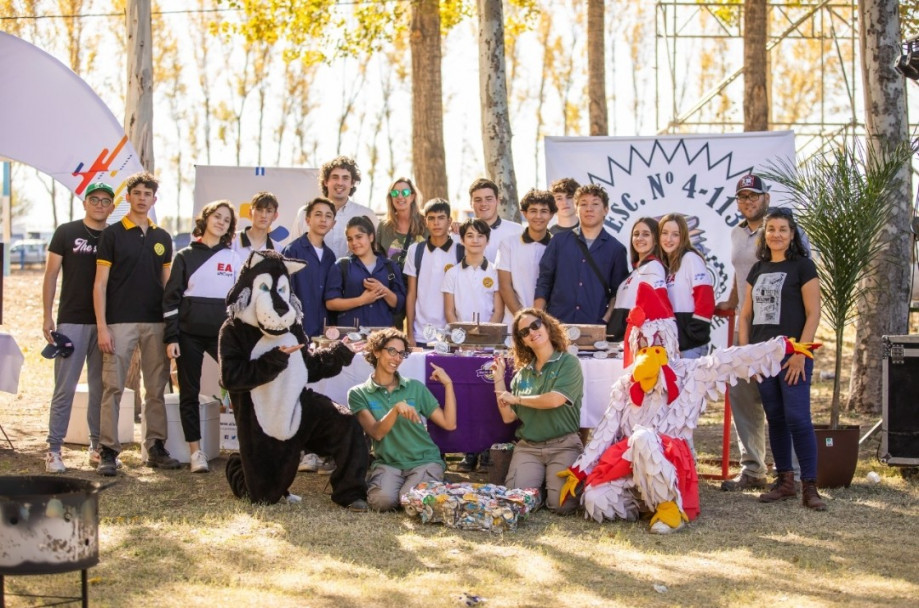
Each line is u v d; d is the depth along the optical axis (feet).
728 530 20.11
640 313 21.67
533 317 21.85
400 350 22.04
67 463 25.99
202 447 26.40
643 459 20.11
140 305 25.00
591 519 21.03
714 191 33.24
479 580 16.70
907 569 17.51
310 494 23.11
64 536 13.46
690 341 23.26
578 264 25.02
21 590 15.93
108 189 25.23
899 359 24.99
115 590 15.96
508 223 28.48
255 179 36.17
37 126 31.17
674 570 17.38
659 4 66.08
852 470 23.80
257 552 18.13
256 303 20.97
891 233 31.58
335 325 26.16
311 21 51.96
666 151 33.45
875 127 30.73
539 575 17.03
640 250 23.88
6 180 69.56
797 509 21.85
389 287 26.20
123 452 27.58
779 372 22.26
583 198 24.99
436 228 26.32
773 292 22.68
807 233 24.77
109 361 24.94
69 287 25.02
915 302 33.45
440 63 50.44
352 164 28.68
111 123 31.65
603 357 22.98
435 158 50.01
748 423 24.26
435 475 21.90
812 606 15.53
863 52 30.99
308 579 16.58
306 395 21.89
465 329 23.99
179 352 25.04
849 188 24.70
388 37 53.52
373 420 22.04
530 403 21.70
